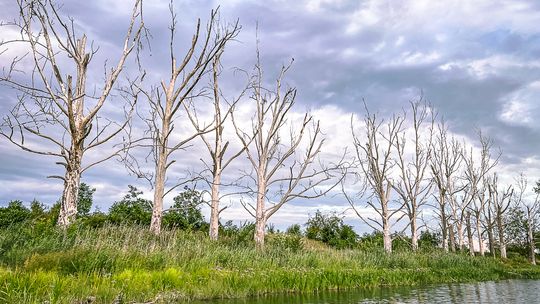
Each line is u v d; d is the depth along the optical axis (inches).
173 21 883.4
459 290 693.3
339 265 768.9
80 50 749.9
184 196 1174.3
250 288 526.0
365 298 541.0
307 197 1050.7
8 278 363.6
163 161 857.5
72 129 682.2
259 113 1094.4
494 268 1135.6
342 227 1504.7
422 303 519.5
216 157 1034.7
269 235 1207.6
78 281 402.9
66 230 590.6
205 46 853.2
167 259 570.3
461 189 1615.4
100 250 506.0
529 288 749.9
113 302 394.3
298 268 685.3
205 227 1178.0
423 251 1196.5
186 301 446.3
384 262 906.1
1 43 636.7
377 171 1261.1
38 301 335.9
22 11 662.5
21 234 535.2
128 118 761.6
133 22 749.3
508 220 2069.4
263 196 1030.4
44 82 671.1
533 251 1875.0
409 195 1337.4
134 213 1078.4
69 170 682.2
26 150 647.8
